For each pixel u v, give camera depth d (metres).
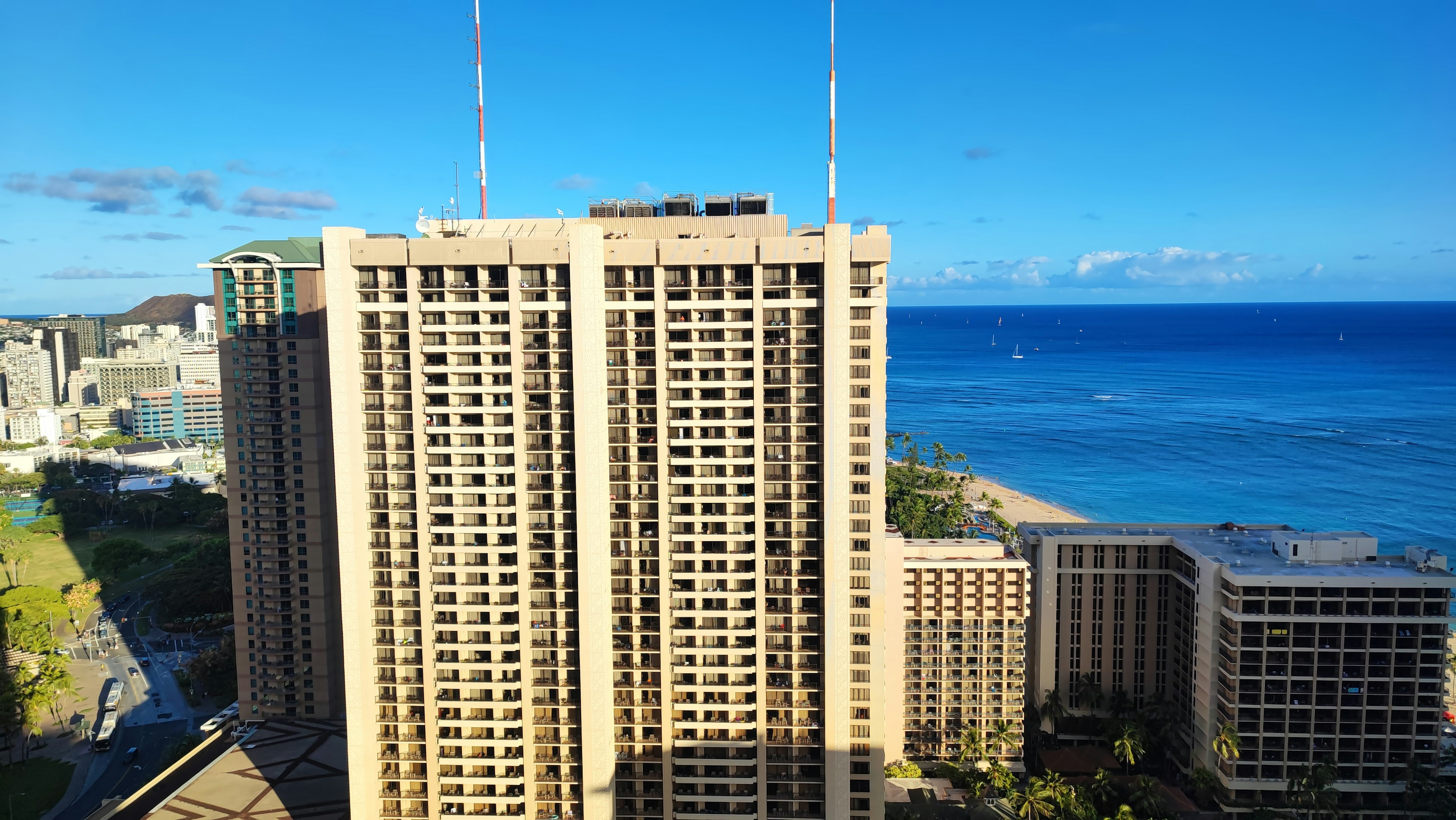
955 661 163.62
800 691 112.69
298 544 169.12
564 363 105.88
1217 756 148.88
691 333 108.88
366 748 110.75
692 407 109.44
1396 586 141.88
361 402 107.19
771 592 111.56
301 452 167.25
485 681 109.94
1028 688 175.62
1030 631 174.50
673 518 111.31
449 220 113.19
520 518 107.31
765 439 109.62
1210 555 157.00
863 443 109.31
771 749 113.75
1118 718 165.75
